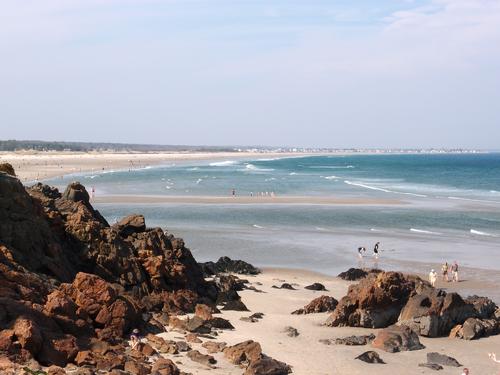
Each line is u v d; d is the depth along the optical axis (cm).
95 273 3069
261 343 2591
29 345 1941
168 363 2075
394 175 18400
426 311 2917
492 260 5088
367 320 2959
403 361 2488
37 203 3059
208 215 7656
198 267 3706
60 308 2264
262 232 6378
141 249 3431
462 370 2409
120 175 15612
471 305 3072
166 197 9806
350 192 11319
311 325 2994
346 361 2425
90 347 2156
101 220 3778
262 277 4338
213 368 2180
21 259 2673
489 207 8869
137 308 2575
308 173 18775
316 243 5791
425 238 6181
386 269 4719
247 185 12800
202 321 2761
